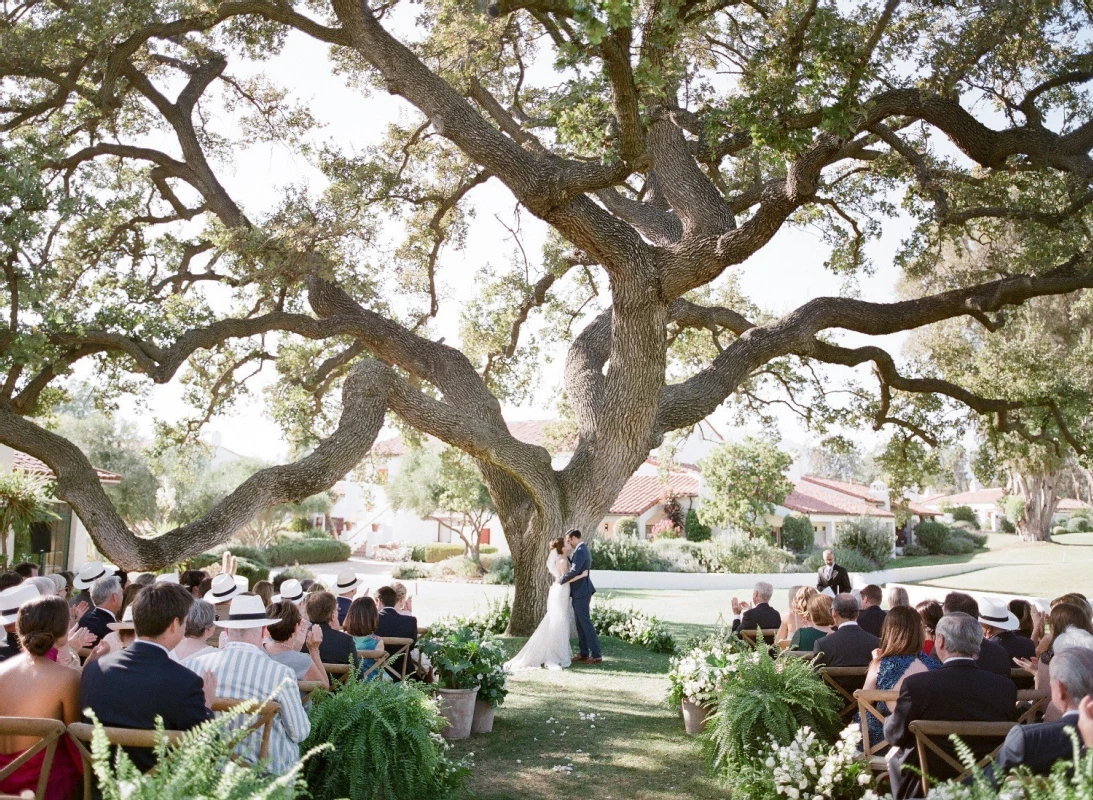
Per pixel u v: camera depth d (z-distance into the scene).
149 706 3.70
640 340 11.88
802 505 43.03
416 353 14.67
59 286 11.68
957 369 17.56
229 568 8.65
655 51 8.83
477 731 7.62
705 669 7.34
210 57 15.27
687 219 11.85
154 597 3.89
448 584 29.31
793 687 5.71
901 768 4.34
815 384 18.36
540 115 15.38
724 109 10.91
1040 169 11.88
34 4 11.94
